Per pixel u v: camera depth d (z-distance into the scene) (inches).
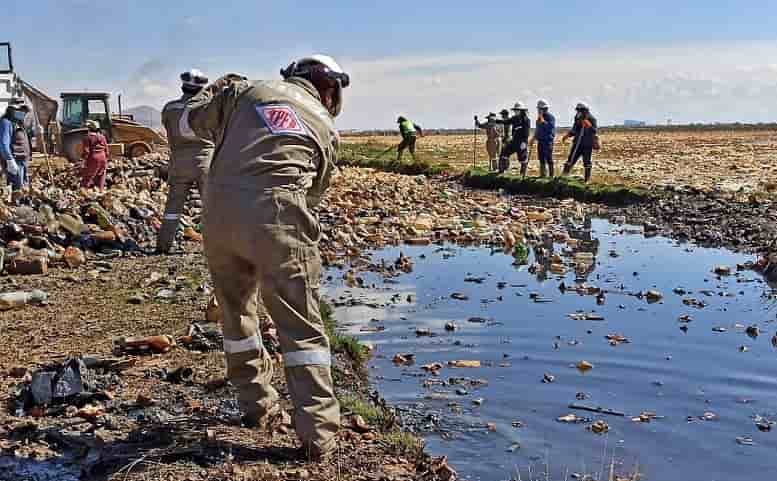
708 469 229.8
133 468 183.9
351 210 757.9
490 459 233.0
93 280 403.2
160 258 470.6
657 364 323.6
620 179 1007.6
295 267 183.0
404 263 531.8
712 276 501.7
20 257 415.5
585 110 950.4
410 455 210.1
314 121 188.5
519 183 987.3
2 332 303.9
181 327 311.0
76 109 1226.0
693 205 788.6
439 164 1269.7
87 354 275.0
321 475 183.8
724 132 3718.0
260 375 208.7
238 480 177.8
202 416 220.7
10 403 229.3
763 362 327.3
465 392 288.4
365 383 293.6
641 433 255.3
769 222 679.7
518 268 530.6
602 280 490.6
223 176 182.5
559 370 316.5
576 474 224.1
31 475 185.8
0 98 1003.3
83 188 669.3
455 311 408.5
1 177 704.4
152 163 908.0
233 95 192.4
